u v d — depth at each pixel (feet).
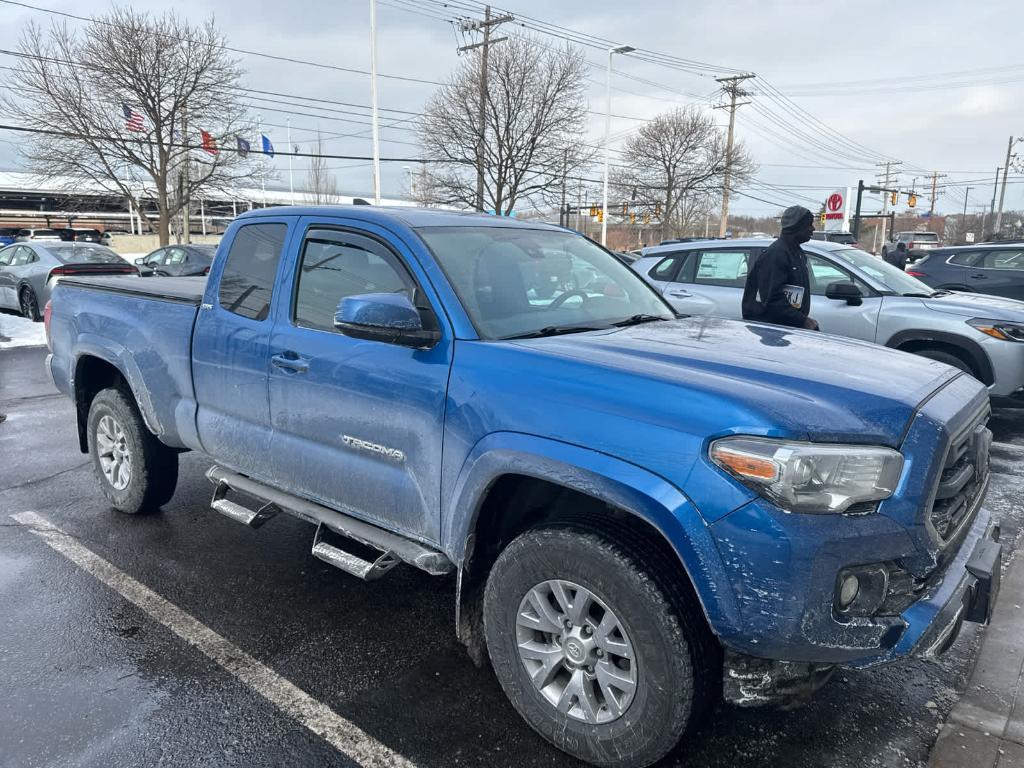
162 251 57.41
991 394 20.59
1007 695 9.29
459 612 9.01
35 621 11.23
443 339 9.04
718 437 6.82
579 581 7.71
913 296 22.38
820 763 8.21
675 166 147.95
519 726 8.83
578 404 7.63
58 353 16.19
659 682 7.23
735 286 24.84
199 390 12.54
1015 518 15.14
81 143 87.04
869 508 6.79
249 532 14.65
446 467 8.72
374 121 83.97
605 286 11.62
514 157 103.04
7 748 8.36
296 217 11.43
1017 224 242.78
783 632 6.63
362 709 9.16
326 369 10.12
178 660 10.21
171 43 85.30
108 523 15.08
